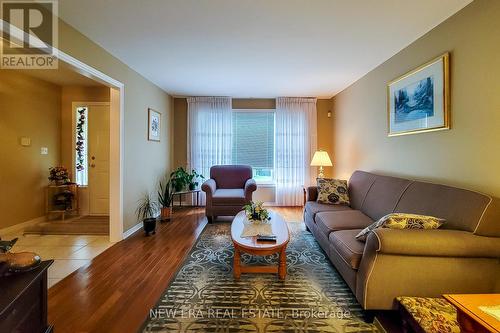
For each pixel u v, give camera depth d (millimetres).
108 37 2670
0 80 3648
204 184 4199
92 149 4629
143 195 4086
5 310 937
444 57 2268
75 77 4098
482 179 1945
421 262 1703
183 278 2363
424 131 2553
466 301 1222
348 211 3162
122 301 1992
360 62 3404
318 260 2809
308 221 3590
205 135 5504
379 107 3488
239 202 4191
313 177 5578
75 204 4574
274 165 5617
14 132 3814
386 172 3312
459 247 1620
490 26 1863
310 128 5535
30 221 4043
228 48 2953
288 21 2348
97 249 3061
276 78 4145
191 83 4477
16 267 1202
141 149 4008
